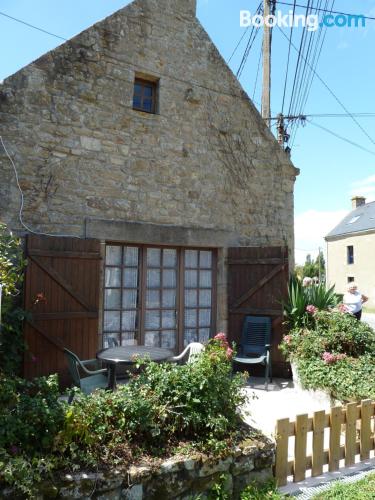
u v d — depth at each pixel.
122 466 2.78
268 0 9.22
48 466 2.57
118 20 6.21
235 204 7.14
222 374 3.55
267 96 9.42
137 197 6.23
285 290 6.43
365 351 5.77
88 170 5.87
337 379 4.81
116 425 3.05
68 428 2.79
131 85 6.29
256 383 6.09
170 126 6.59
